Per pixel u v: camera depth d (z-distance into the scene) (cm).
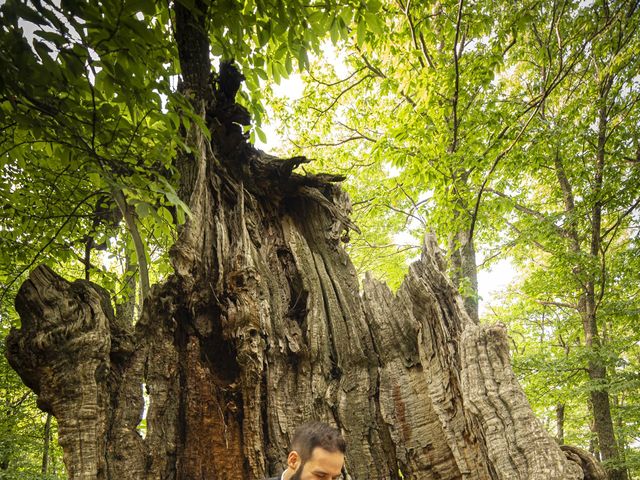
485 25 841
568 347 1463
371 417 354
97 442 267
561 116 1043
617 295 1164
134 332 317
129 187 355
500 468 259
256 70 458
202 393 320
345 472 321
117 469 277
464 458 307
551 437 265
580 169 1078
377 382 370
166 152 368
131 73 304
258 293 360
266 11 357
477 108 886
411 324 373
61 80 283
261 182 451
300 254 425
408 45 1023
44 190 546
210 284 342
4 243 533
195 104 379
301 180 461
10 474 811
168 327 325
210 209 374
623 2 920
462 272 1000
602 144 1089
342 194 493
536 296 1355
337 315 398
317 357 369
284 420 337
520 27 802
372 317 397
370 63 1126
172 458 305
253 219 425
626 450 1116
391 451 345
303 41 383
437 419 334
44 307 278
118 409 295
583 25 908
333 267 437
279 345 361
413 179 878
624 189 1023
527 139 913
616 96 1040
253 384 318
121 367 307
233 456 312
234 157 425
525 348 1664
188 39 387
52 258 573
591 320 1130
